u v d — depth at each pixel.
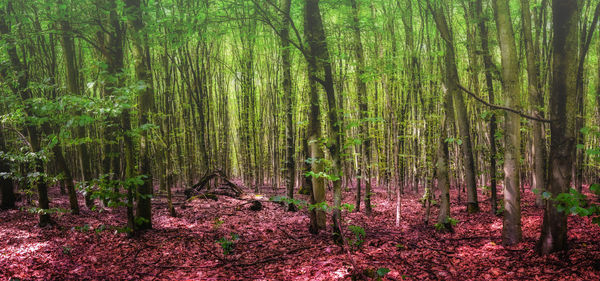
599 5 5.54
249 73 13.94
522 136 13.48
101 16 7.34
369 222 9.20
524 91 12.76
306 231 7.85
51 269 5.34
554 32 4.72
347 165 16.98
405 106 12.39
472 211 9.93
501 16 6.03
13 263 5.42
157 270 5.52
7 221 7.98
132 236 7.08
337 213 6.36
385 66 8.51
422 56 12.10
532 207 9.59
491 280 4.54
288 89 9.98
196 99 14.47
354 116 13.61
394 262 5.54
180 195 13.30
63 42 9.58
